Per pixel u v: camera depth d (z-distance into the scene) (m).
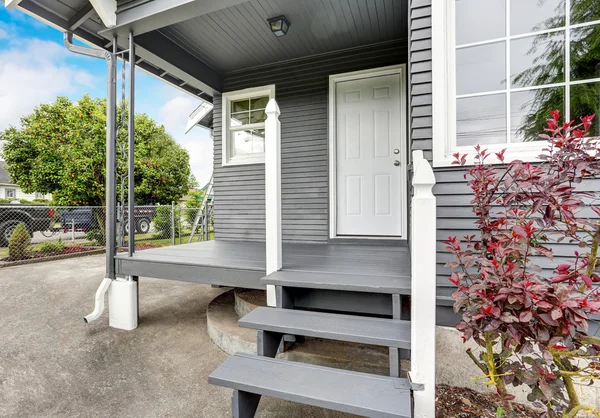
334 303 2.09
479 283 1.41
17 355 2.59
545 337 1.27
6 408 1.92
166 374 2.29
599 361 1.48
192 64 4.00
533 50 1.99
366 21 3.23
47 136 9.61
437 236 2.04
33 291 4.44
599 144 1.76
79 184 9.29
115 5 2.96
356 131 3.88
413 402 1.44
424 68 2.11
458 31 2.10
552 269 1.85
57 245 7.25
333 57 3.94
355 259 2.77
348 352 2.18
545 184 1.48
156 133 13.22
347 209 3.91
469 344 2.00
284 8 3.00
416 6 2.13
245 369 1.64
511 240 1.48
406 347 1.55
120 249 3.62
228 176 4.57
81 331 3.05
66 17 3.19
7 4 2.88
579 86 1.92
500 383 1.50
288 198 4.14
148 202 12.66
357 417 1.81
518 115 2.01
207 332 3.04
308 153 4.06
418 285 1.43
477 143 2.06
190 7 2.68
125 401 1.98
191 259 2.89
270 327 1.80
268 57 4.07
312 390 1.44
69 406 1.94
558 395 1.32
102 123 9.70
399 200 3.69
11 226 7.28
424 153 2.10
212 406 1.93
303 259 2.77
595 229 1.58
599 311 1.19
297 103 4.12
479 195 1.71
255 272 2.45
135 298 3.13
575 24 1.92
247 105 4.54
